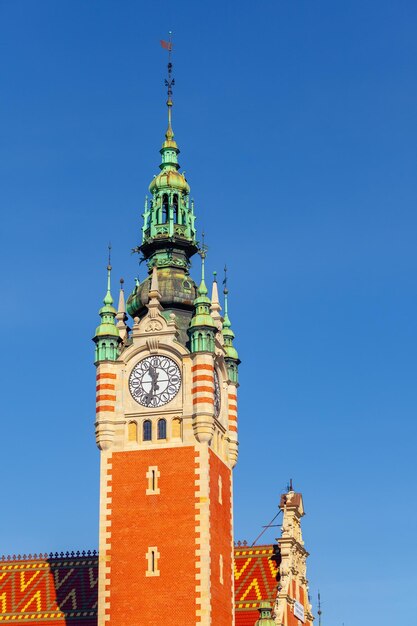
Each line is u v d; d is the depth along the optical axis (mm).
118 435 109188
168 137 121625
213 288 120375
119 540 106250
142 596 104250
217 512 108750
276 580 118250
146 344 110688
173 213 118188
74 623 114000
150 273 117500
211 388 108688
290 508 121625
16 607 116562
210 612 103250
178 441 107875
